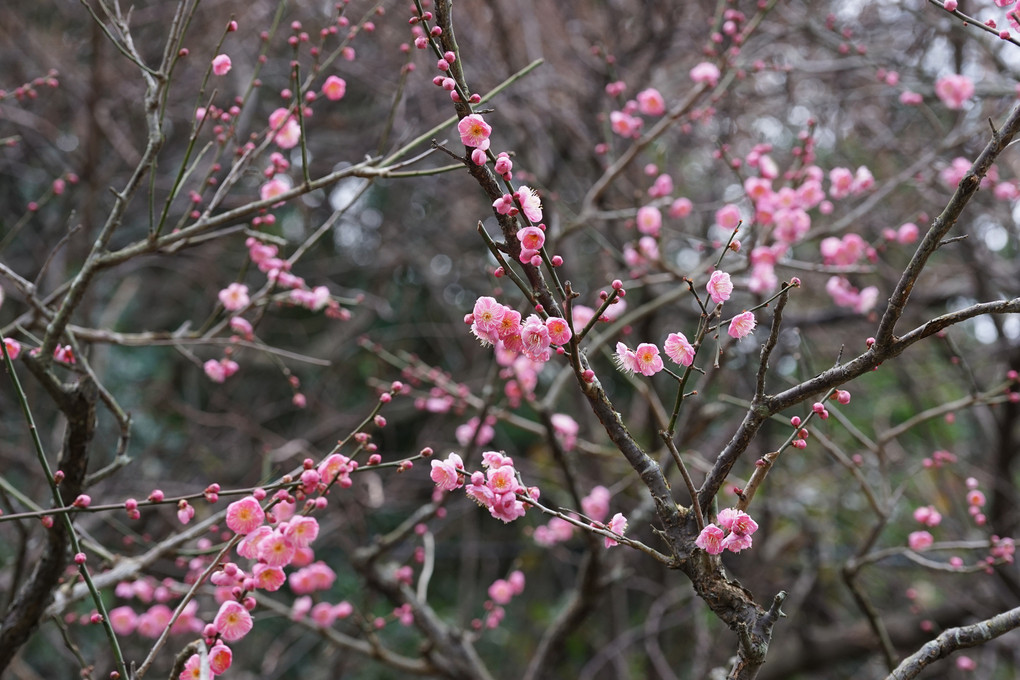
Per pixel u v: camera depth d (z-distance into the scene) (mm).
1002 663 5906
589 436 5012
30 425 1825
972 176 1512
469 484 1623
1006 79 4188
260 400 6520
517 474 1677
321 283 6180
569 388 5441
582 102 5016
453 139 4832
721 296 1685
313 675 5883
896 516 5426
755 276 3141
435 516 3412
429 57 4734
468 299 6605
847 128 5078
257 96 4938
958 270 5320
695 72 3332
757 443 5094
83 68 5516
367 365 6566
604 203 4664
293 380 2828
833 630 5402
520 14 5035
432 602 6621
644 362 1637
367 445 1873
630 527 3264
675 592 5113
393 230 6156
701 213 4887
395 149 2631
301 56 5164
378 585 3486
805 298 5945
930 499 5332
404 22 4832
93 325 5586
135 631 4695
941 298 5090
